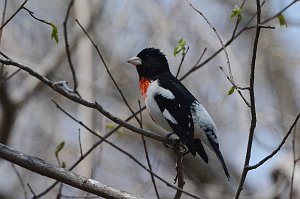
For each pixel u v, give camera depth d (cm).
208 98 1473
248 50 1565
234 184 1520
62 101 1531
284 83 1548
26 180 1397
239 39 1562
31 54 1460
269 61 1548
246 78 1505
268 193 1335
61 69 1415
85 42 1311
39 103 1517
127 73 1502
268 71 1545
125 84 1498
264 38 1561
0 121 1209
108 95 1452
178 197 846
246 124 1361
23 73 1323
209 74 1468
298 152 1391
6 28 1438
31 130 1488
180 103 982
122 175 1499
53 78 1344
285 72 1557
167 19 1457
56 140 1482
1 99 1202
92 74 1289
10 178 1393
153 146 1531
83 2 1341
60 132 1501
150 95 1007
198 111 974
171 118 978
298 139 1429
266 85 1534
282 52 1567
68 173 770
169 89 999
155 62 1061
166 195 1443
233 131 1512
